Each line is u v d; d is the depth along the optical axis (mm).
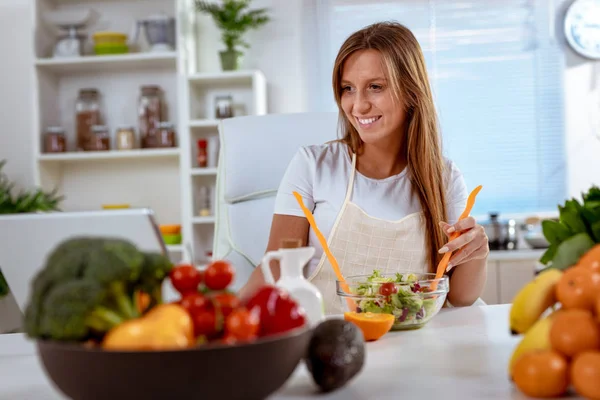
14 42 3980
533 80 3984
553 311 759
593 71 3961
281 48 3943
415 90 1634
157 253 694
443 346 964
